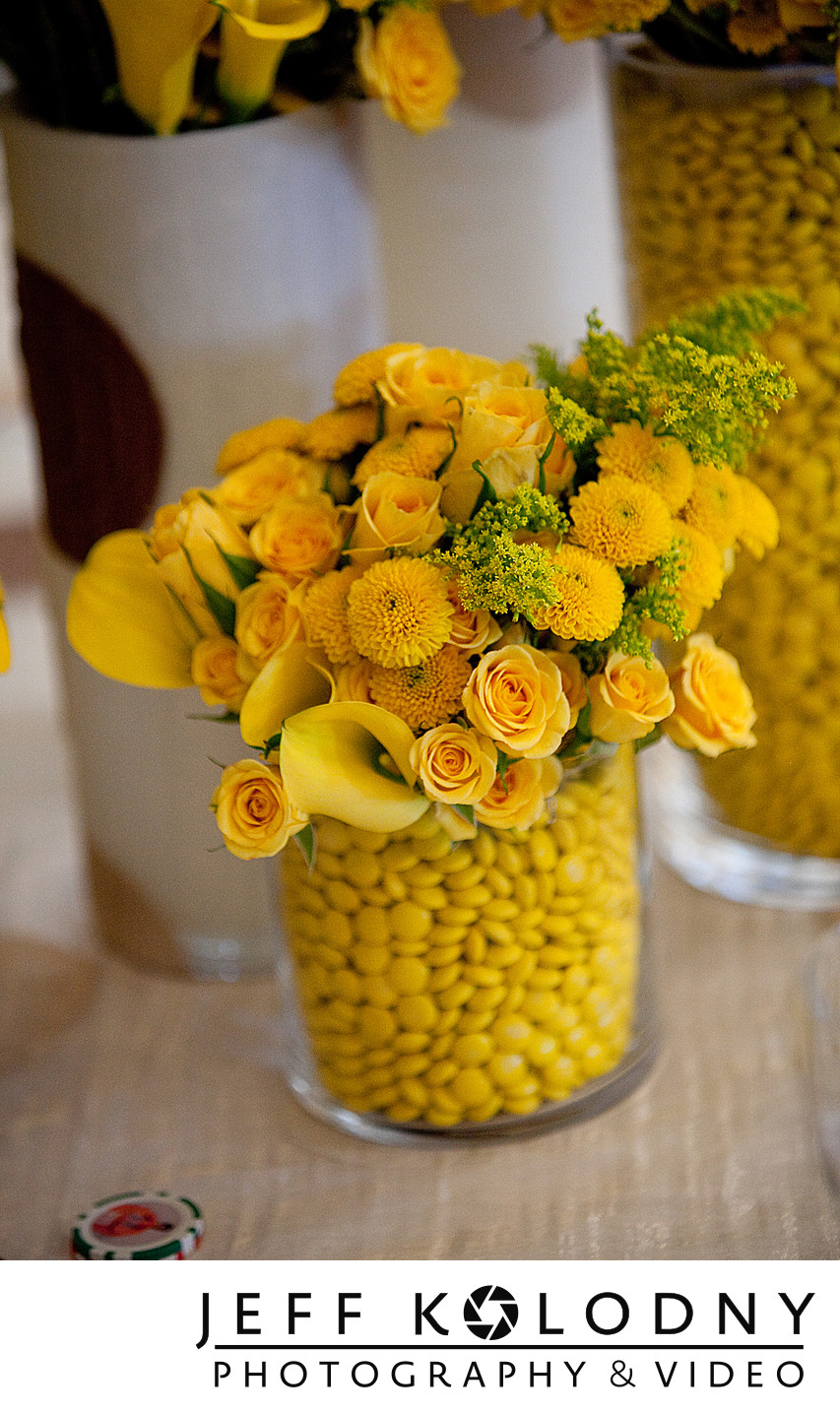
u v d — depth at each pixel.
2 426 1.50
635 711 0.88
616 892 0.94
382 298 1.14
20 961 1.07
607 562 0.88
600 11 0.95
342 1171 0.95
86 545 1.02
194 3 0.92
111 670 0.92
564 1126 0.96
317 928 0.93
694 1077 0.98
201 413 1.00
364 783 0.88
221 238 0.98
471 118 1.11
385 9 0.96
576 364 0.92
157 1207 0.92
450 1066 0.93
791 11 0.93
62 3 0.96
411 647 0.86
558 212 1.13
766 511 0.93
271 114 0.99
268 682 0.89
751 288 0.98
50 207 0.98
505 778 0.88
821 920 1.06
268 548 0.90
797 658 1.02
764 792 1.05
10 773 1.22
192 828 1.04
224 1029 1.03
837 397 0.98
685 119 0.97
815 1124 0.95
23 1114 0.98
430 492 0.88
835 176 0.96
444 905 0.91
